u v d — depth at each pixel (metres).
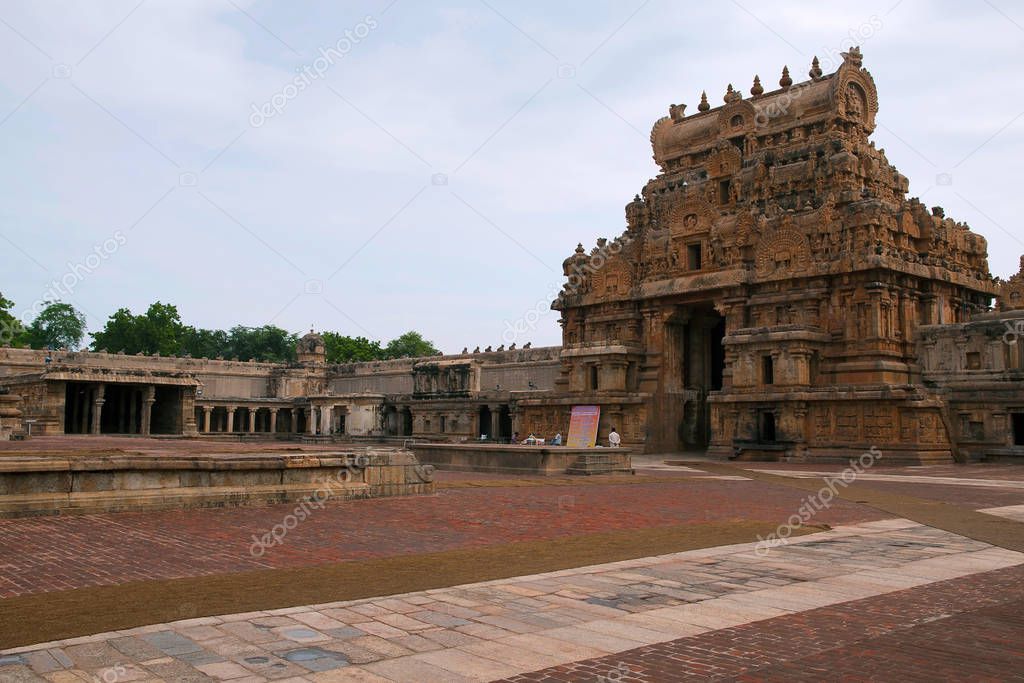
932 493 30.84
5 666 8.49
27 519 18.28
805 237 62.16
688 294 68.94
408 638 9.88
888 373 57.56
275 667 8.68
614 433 52.78
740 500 27.23
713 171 72.75
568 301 79.44
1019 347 55.47
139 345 139.75
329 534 18.03
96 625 10.11
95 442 51.44
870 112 71.06
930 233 63.34
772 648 9.68
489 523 20.45
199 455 23.39
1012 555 16.56
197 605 11.23
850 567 14.91
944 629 10.63
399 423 97.88
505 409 84.75
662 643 9.84
